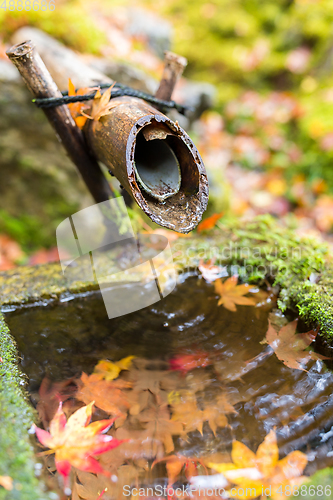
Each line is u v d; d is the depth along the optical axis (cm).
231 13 257
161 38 171
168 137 54
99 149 60
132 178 51
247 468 49
